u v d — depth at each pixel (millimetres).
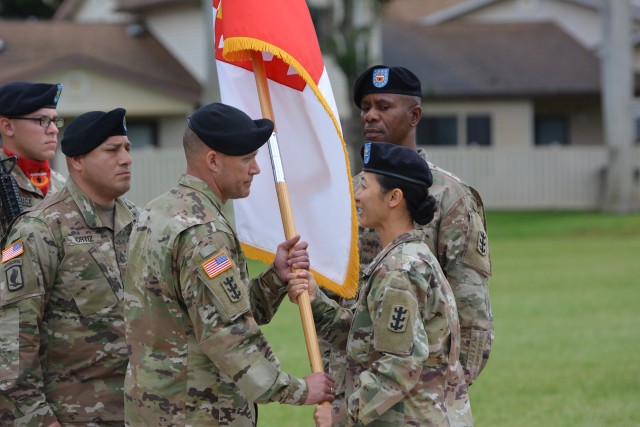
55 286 9352
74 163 9547
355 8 58250
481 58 66375
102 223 9547
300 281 8797
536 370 18219
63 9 70125
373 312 7863
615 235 44406
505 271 32594
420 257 7887
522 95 63188
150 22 59219
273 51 9125
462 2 78312
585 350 19891
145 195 53250
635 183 58906
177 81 54812
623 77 54406
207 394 8086
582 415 14992
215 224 8062
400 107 9680
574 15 71312
